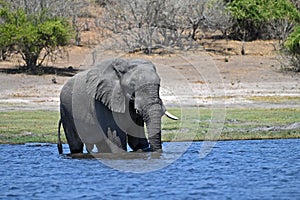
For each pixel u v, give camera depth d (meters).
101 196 14.49
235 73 46.66
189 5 54.97
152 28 45.66
